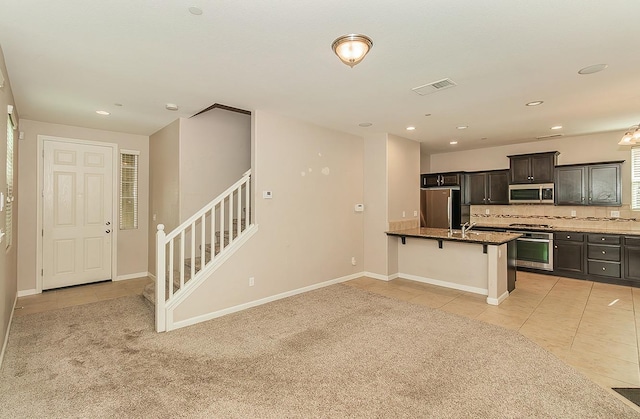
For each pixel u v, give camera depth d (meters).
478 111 4.14
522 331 3.26
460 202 6.91
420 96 3.54
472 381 2.35
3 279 2.72
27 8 1.91
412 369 2.52
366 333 3.21
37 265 4.60
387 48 2.43
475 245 4.68
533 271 5.89
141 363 2.62
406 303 4.17
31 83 3.13
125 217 5.45
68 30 2.17
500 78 3.03
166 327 3.28
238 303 3.88
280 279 4.36
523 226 6.14
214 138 4.90
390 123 4.76
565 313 3.78
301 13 1.97
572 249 5.45
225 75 2.95
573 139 5.83
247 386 2.29
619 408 2.03
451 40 2.31
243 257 3.93
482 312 3.83
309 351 2.83
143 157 5.61
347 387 2.28
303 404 2.09
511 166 6.31
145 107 3.96
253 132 4.09
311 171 4.77
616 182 5.23
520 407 2.04
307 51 2.48
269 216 4.21
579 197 5.54
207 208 3.66
